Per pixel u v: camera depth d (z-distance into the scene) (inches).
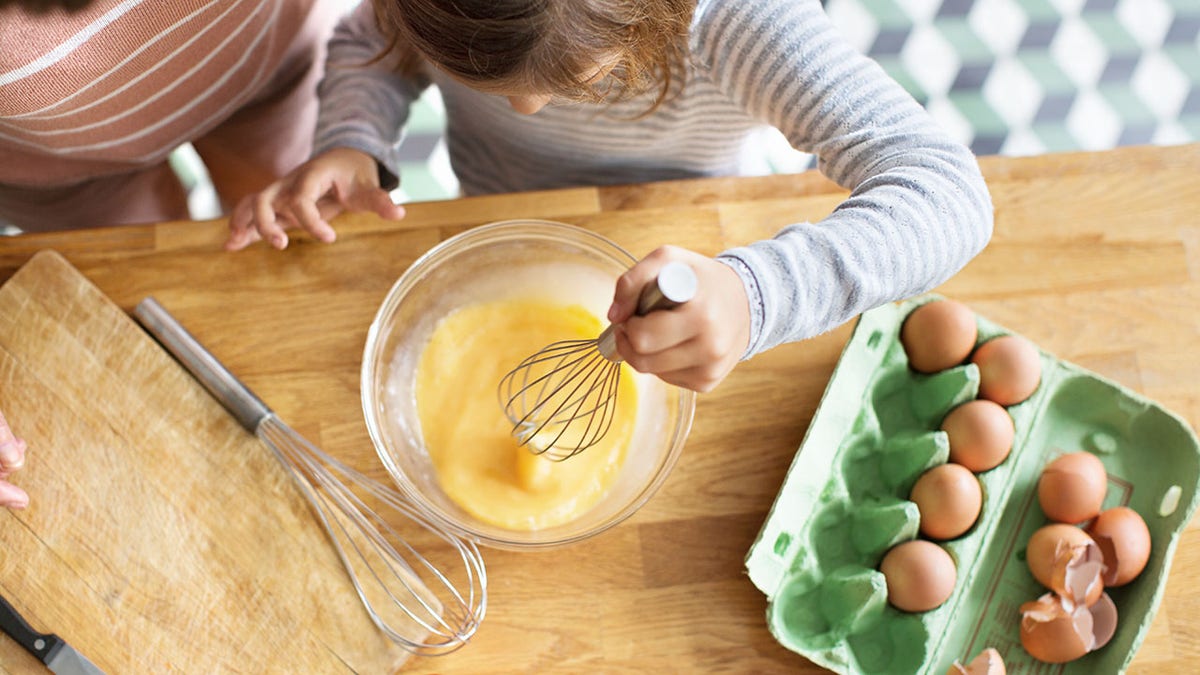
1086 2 71.4
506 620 34.1
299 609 33.3
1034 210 38.5
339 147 39.0
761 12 32.4
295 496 34.1
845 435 35.3
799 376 36.8
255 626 33.1
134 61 34.0
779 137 67.0
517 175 46.8
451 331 35.6
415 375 35.4
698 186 38.0
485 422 34.9
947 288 37.8
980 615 35.4
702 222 37.7
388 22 32.9
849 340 35.6
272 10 37.5
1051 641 33.3
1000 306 37.8
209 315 36.0
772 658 34.3
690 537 35.1
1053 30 71.0
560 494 34.2
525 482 33.8
